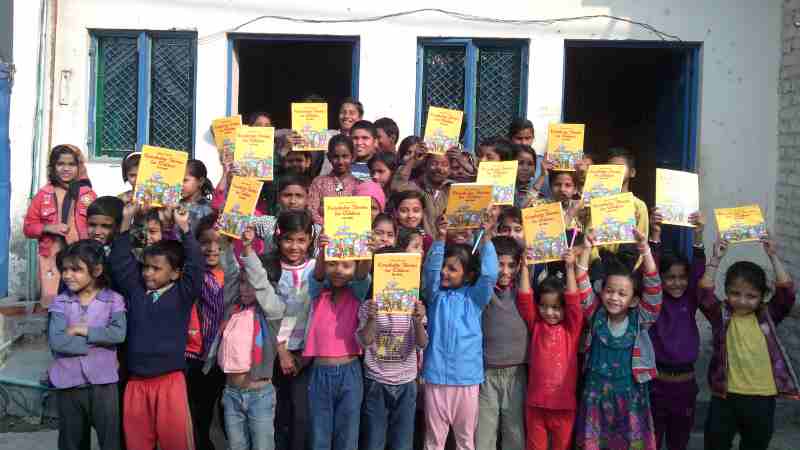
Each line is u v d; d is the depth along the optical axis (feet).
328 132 19.20
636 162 28.07
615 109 29.66
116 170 20.22
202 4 20.04
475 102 20.48
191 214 15.16
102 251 12.87
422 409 14.16
